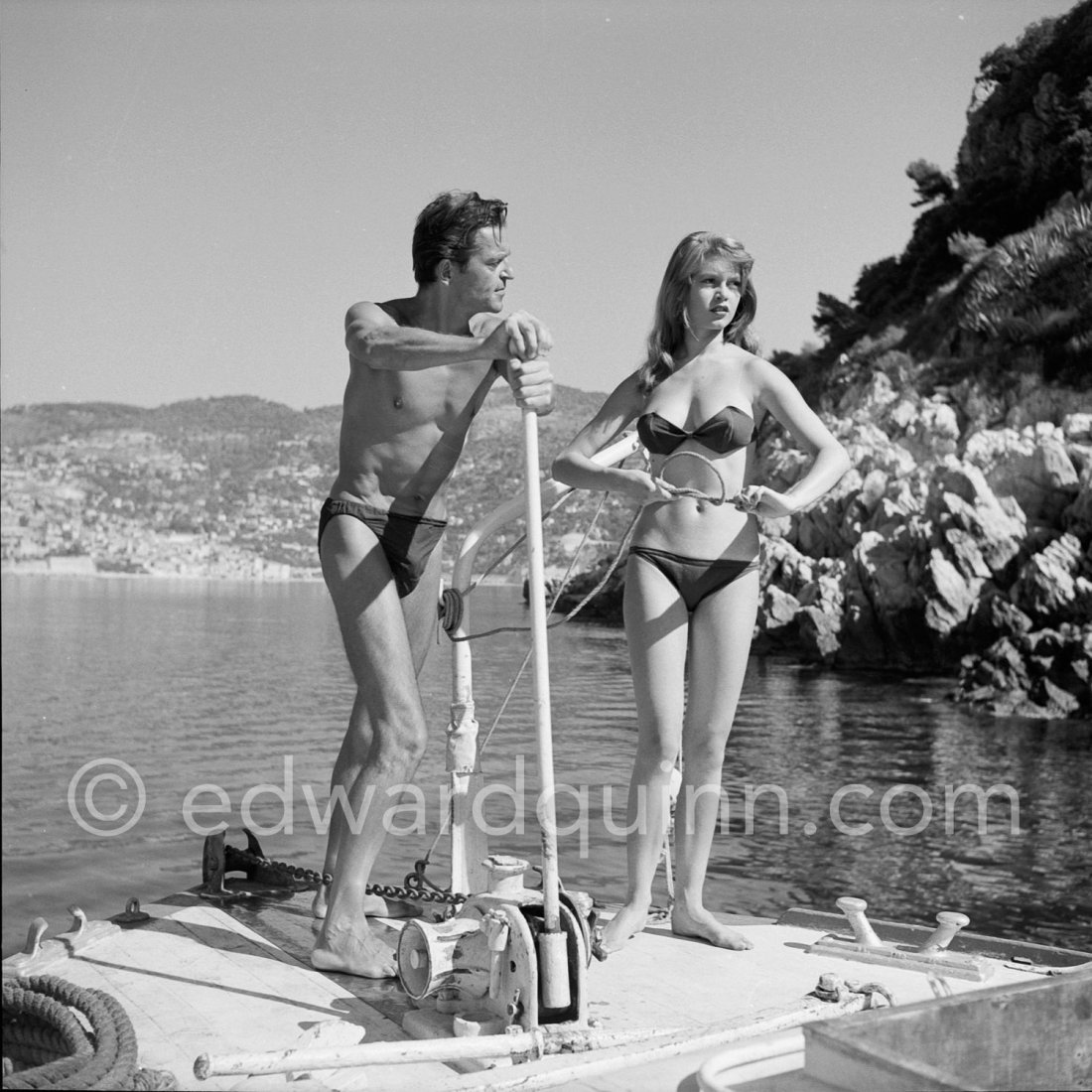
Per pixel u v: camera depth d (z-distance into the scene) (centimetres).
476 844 333
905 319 4534
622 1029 243
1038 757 1789
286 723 2377
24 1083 195
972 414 3697
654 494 287
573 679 2614
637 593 300
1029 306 3906
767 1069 195
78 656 3756
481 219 298
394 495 297
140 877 1104
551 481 315
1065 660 2284
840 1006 239
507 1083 200
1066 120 4425
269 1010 260
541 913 245
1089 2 4553
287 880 355
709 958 295
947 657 2878
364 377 295
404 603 312
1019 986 198
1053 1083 198
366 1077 222
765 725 2106
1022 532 2867
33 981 235
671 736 299
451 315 302
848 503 3306
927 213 4925
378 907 337
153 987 273
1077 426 3025
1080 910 1016
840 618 3072
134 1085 200
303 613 5938
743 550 300
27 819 1404
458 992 251
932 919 985
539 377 254
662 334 310
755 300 316
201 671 3353
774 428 3622
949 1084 161
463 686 330
